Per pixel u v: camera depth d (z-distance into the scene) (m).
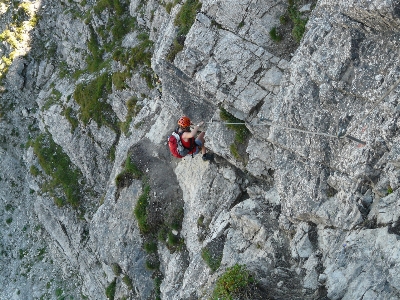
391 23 10.47
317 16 13.31
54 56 35.50
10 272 32.62
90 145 29.56
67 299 29.38
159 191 21.33
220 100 16.09
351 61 11.70
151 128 23.08
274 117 14.19
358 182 11.66
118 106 27.69
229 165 18.08
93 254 27.62
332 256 12.08
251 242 15.26
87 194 29.94
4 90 36.12
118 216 22.80
